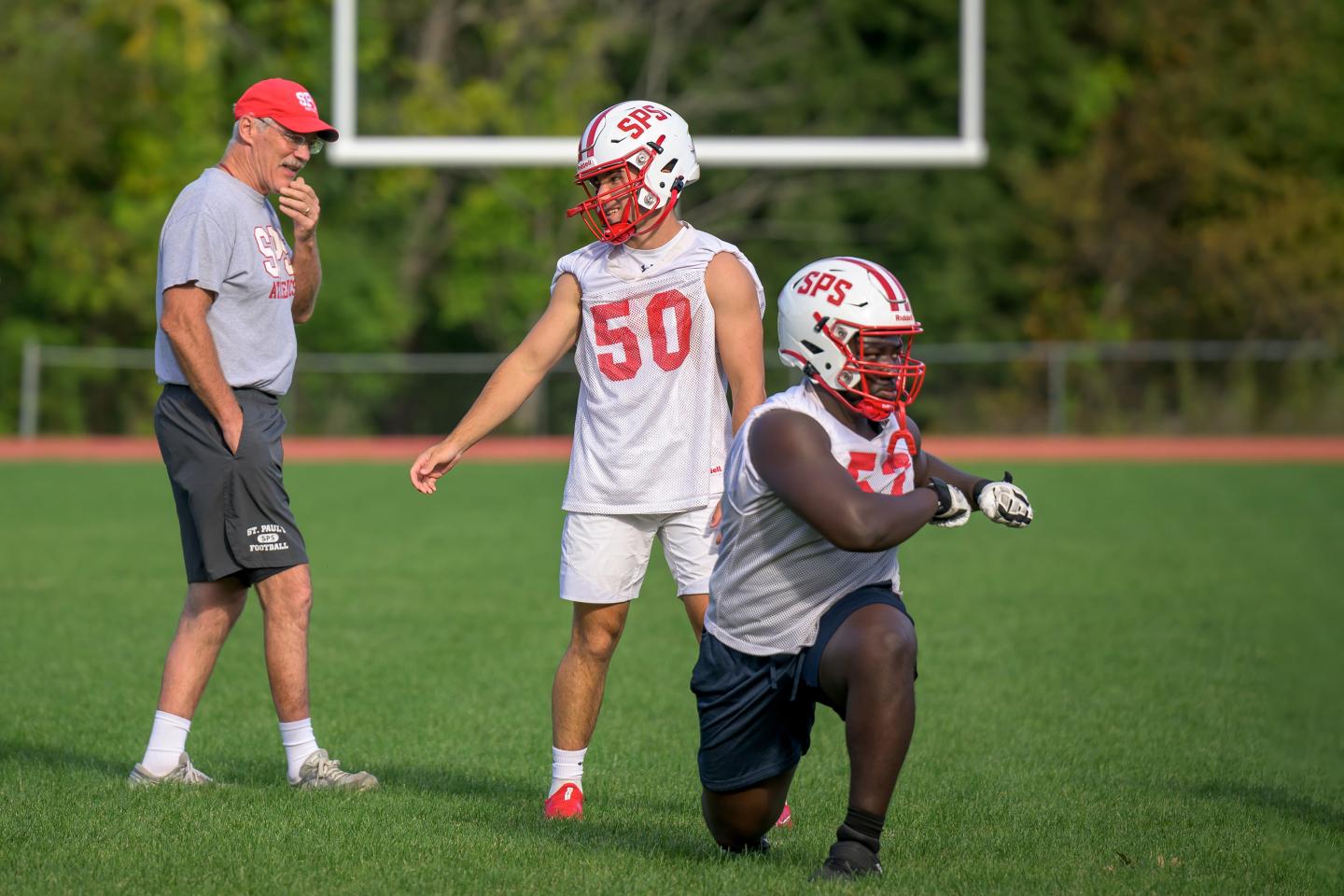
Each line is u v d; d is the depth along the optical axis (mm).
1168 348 108812
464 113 94562
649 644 33156
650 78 100312
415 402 107500
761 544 14789
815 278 14633
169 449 19469
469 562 45906
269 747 23000
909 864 15695
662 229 18188
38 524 55094
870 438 14859
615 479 18125
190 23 108938
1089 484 73938
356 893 14570
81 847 16078
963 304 121938
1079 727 24750
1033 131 124125
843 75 100188
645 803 19375
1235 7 125625
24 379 104188
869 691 14406
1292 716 25875
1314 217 124312
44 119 107875
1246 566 45750
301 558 19812
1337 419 107375
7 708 25359
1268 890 15117
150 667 29453
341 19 76062
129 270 113000
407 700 26594
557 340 18641
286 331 19953
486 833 16984
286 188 20016
